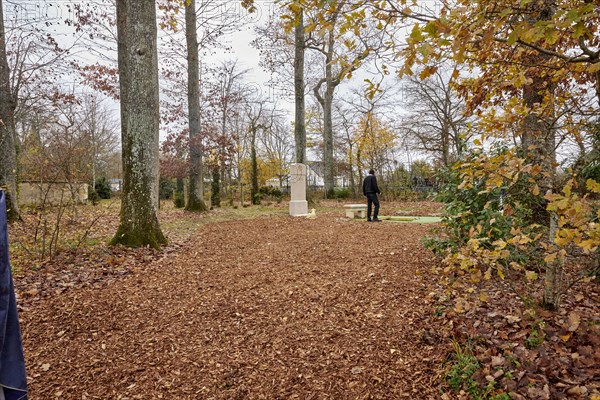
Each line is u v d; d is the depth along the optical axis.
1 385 1.42
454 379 2.67
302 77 16.47
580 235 1.79
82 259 5.71
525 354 2.78
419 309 3.81
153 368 2.99
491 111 2.79
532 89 3.38
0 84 9.15
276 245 7.22
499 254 2.48
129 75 6.71
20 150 11.11
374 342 3.28
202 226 10.11
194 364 3.04
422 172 22.50
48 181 7.71
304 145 16.77
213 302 4.18
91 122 17.91
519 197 3.59
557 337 2.95
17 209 9.35
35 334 3.40
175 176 16.69
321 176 39.78
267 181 37.56
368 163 28.11
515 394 2.39
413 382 2.76
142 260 5.91
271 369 2.98
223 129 19.34
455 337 3.20
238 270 5.40
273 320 3.75
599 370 2.52
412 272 4.97
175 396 2.68
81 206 13.75
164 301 4.20
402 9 2.25
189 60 14.56
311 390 2.73
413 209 16.06
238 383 2.82
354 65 2.39
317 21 2.38
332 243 7.23
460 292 4.06
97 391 2.71
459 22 1.80
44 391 2.69
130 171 6.71
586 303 3.53
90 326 3.58
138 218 6.72
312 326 3.61
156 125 6.93
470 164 2.56
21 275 4.83
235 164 26.50
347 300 4.14
